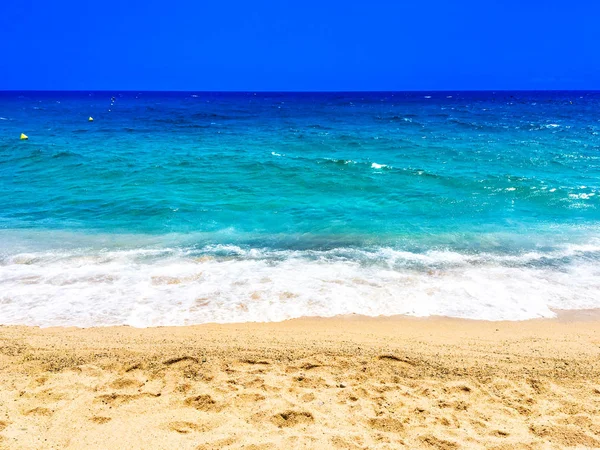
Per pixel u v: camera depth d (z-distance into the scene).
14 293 6.28
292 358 4.66
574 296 6.43
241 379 4.23
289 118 44.66
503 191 12.53
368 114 51.22
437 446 3.36
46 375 4.23
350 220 10.20
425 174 14.35
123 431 3.46
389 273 7.21
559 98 118.75
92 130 30.66
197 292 6.43
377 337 5.23
